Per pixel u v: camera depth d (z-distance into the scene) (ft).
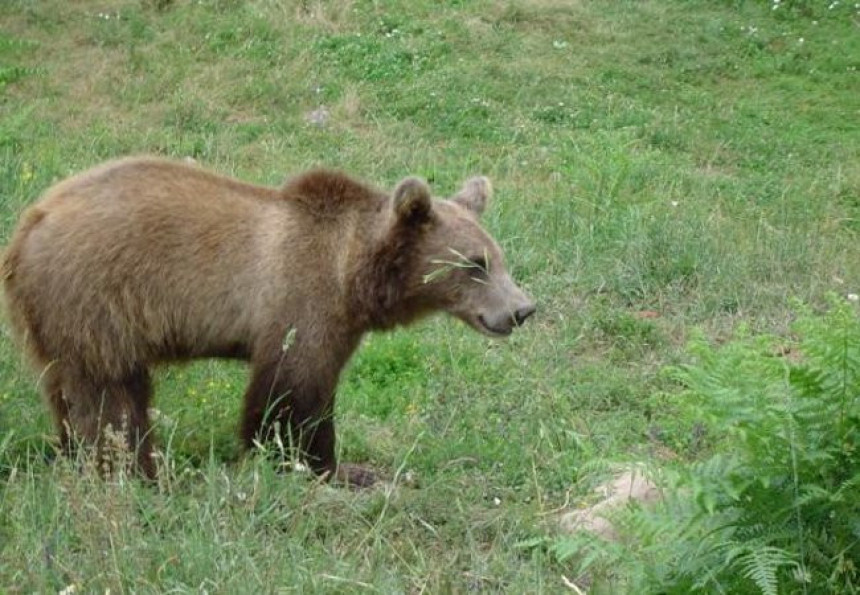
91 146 63.57
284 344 31.50
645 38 86.12
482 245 32.96
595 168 60.18
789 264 53.26
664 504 24.26
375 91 75.66
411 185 31.81
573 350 44.91
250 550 26.63
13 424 32.78
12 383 34.09
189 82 75.31
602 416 38.93
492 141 70.79
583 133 72.49
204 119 70.95
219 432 34.76
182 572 25.54
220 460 33.50
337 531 29.78
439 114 73.51
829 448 23.38
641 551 24.47
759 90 82.38
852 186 67.92
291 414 32.37
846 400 23.48
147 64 77.36
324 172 33.17
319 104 74.49
